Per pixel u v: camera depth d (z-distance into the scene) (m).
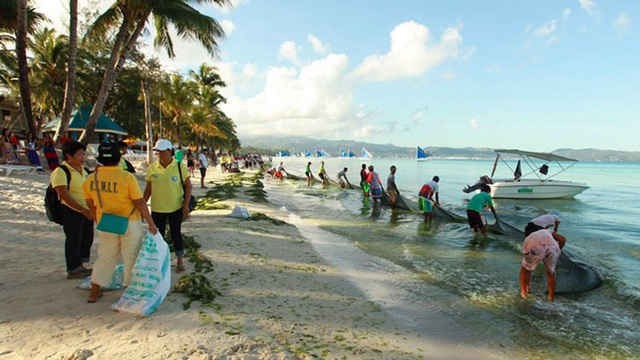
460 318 4.97
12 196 10.21
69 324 3.64
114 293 4.43
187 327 3.73
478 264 7.54
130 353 3.17
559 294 5.94
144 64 34.28
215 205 12.80
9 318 3.69
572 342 4.46
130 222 4.07
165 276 4.27
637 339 4.57
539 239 5.63
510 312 5.24
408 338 4.27
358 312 4.87
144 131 40.19
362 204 16.86
